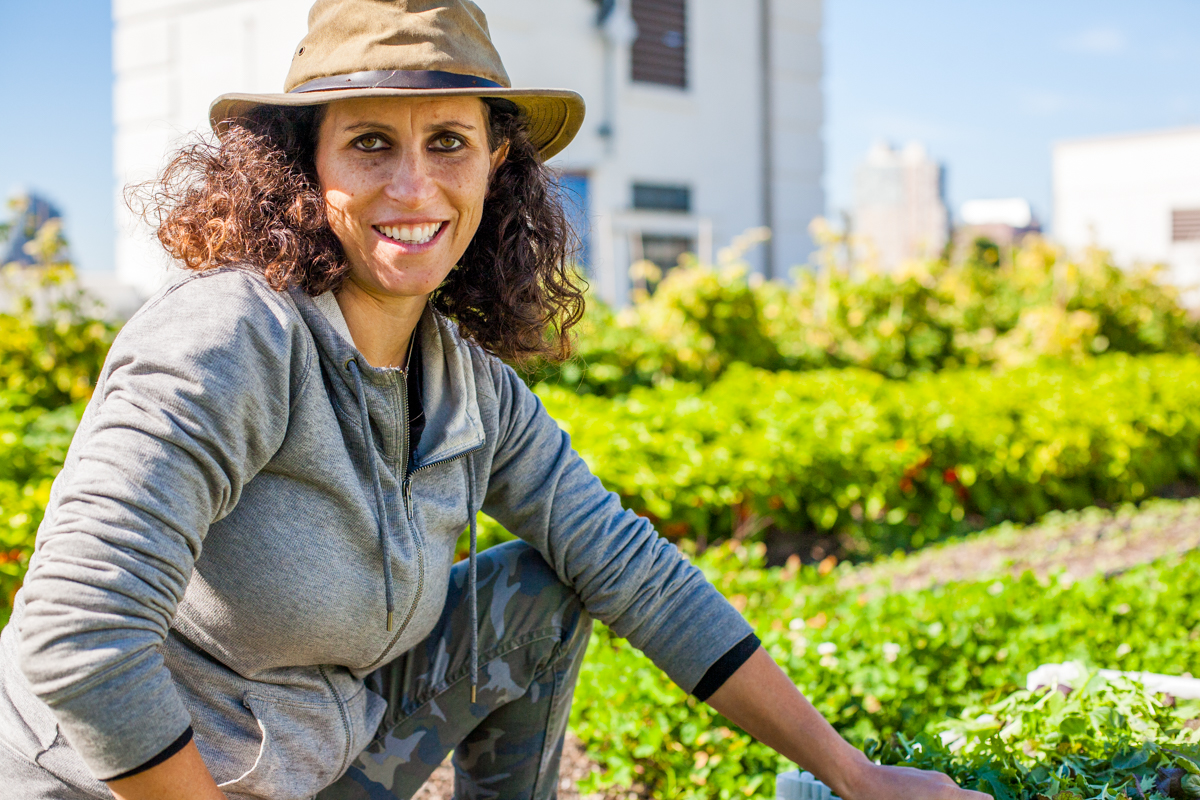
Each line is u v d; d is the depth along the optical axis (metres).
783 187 12.28
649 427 4.58
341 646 1.49
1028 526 5.52
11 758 1.36
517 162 1.71
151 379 1.23
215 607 1.40
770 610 3.09
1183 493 6.66
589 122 10.45
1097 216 21.55
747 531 4.55
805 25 12.42
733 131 11.85
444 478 1.59
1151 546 4.82
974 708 2.21
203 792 1.26
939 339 8.72
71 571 1.16
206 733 1.42
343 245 1.46
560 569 1.76
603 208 10.59
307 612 1.41
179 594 1.26
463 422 1.59
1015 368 7.74
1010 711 1.98
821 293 8.53
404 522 1.49
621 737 2.43
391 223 1.43
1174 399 6.76
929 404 5.64
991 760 1.72
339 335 1.42
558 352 1.89
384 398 1.44
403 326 1.56
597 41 10.45
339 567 1.42
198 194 1.46
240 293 1.34
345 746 1.58
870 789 1.60
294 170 1.46
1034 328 9.02
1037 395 6.32
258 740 1.45
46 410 5.23
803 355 8.00
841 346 8.31
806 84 12.46
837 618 2.94
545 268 1.79
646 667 2.60
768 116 12.11
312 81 1.44
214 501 1.29
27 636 1.16
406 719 1.72
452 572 1.81
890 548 4.99
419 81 1.40
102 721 1.17
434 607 1.61
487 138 1.58
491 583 1.77
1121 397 6.53
